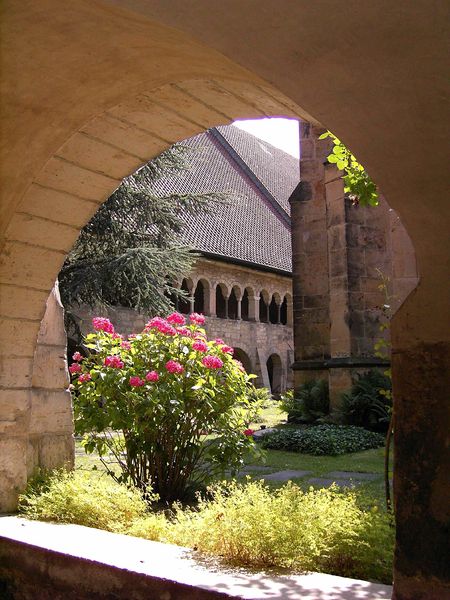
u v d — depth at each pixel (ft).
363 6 6.90
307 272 51.37
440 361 6.84
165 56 10.45
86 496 12.94
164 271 52.49
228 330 90.84
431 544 6.83
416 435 6.97
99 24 9.86
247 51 7.64
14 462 14.06
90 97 12.09
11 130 12.17
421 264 6.97
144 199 52.29
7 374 14.01
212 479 19.75
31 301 14.19
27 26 10.36
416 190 6.88
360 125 7.12
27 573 10.78
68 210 14.12
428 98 6.73
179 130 13.57
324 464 28.91
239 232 97.09
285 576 8.94
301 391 47.60
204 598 8.36
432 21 6.61
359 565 9.71
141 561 9.67
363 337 44.14
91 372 18.74
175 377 18.79
